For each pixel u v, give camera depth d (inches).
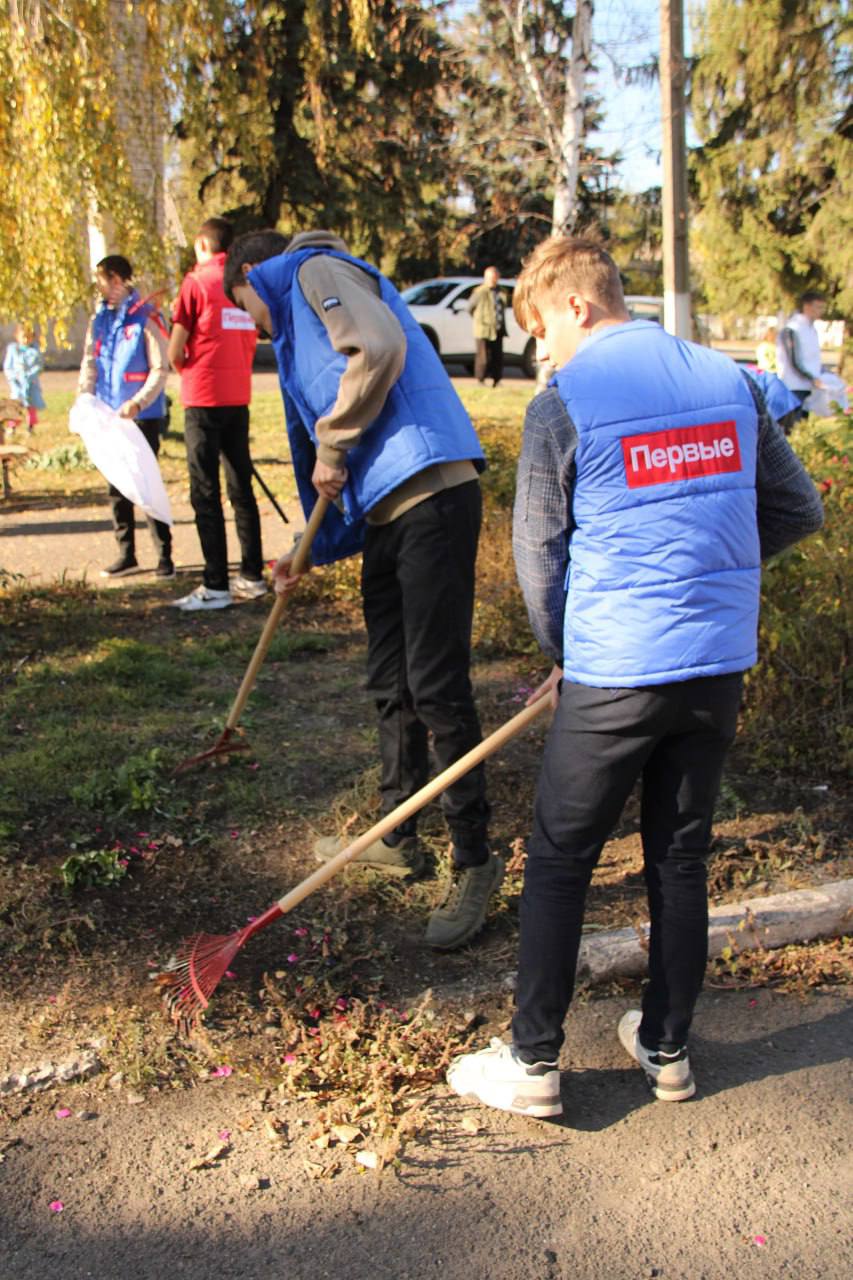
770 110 725.9
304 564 151.6
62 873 143.3
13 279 316.5
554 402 98.7
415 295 933.8
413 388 132.6
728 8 719.1
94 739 184.1
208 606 260.2
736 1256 93.0
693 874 106.2
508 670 225.6
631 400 97.0
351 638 244.2
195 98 391.5
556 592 102.0
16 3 305.4
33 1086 110.4
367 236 944.3
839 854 155.6
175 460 471.5
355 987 127.4
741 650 99.9
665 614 97.0
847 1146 105.4
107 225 375.6
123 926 136.8
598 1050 119.3
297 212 925.2
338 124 859.4
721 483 98.2
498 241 1103.0
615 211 699.4
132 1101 109.6
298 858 153.3
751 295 768.3
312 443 144.6
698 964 107.3
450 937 133.7
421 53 544.4
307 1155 103.7
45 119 308.7
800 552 200.1
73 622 246.5
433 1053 117.0
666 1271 91.6
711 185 748.6
